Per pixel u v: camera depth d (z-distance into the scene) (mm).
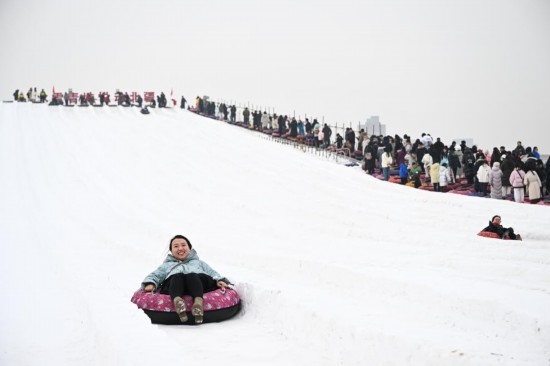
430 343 7203
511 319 8234
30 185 32469
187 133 46906
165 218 23594
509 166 27406
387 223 20188
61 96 63469
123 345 7539
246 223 21719
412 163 32812
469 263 12609
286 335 8820
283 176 31375
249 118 59625
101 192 30391
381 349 7531
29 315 10148
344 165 38125
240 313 10133
